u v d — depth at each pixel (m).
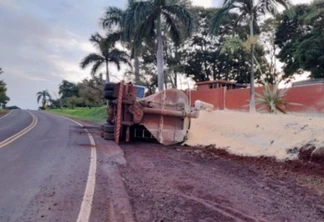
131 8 25.62
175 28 26.50
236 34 25.53
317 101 17.31
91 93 48.31
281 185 6.46
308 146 8.35
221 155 10.17
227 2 22.50
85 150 10.13
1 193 5.34
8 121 25.77
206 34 46.09
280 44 40.53
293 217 4.62
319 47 28.67
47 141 12.30
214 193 5.69
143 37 26.55
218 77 48.16
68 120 29.16
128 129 12.52
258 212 4.77
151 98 12.51
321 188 6.22
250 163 8.80
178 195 5.48
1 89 43.50
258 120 11.89
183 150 11.11
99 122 26.72
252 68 22.45
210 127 13.59
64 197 5.15
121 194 5.38
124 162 8.37
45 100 112.19
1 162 7.94
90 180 6.26
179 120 12.61
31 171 6.98
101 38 37.53
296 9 35.50
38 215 4.35
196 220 4.36
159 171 7.39
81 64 38.47
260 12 22.73
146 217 4.39
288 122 10.41
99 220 4.21
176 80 48.44
